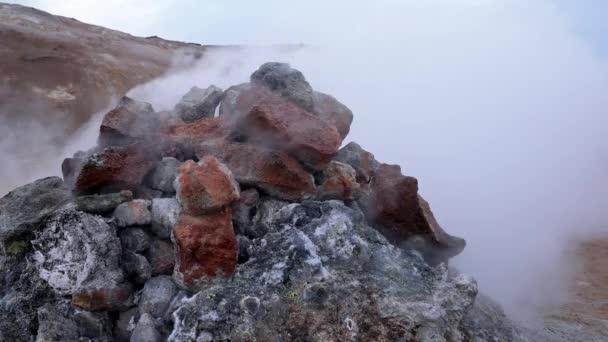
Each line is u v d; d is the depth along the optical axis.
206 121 3.16
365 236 2.78
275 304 2.35
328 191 2.99
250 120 2.83
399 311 2.33
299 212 2.73
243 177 2.84
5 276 2.58
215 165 2.57
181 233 2.41
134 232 2.57
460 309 2.51
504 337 2.92
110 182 2.68
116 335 2.45
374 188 3.17
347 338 2.30
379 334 2.31
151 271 2.53
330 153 2.82
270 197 2.88
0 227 2.61
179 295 2.43
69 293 2.46
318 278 2.45
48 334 2.34
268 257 2.56
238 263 2.58
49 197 2.76
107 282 2.42
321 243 2.62
